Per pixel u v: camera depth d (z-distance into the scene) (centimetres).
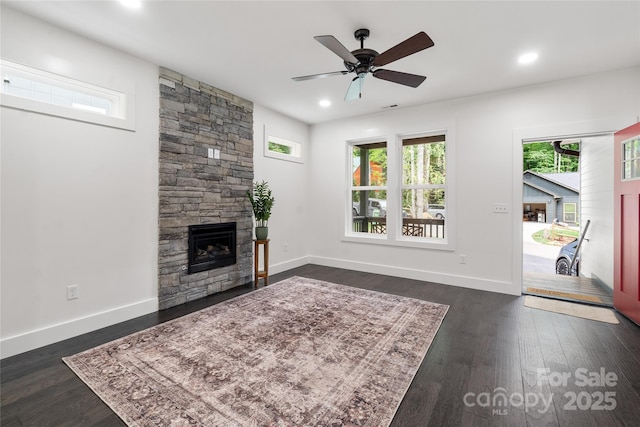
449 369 202
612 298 350
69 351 226
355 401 168
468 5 211
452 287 399
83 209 259
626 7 210
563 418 156
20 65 225
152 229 310
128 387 181
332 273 476
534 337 250
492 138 381
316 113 479
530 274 484
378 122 472
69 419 155
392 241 462
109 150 275
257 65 311
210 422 152
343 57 218
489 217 385
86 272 262
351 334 254
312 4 212
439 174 442
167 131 319
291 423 151
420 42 198
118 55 279
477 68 312
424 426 150
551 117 345
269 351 225
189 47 275
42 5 215
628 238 290
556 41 257
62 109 244
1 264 217
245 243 417
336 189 520
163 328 268
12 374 196
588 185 461
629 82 306
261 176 444
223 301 342
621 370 201
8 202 220
